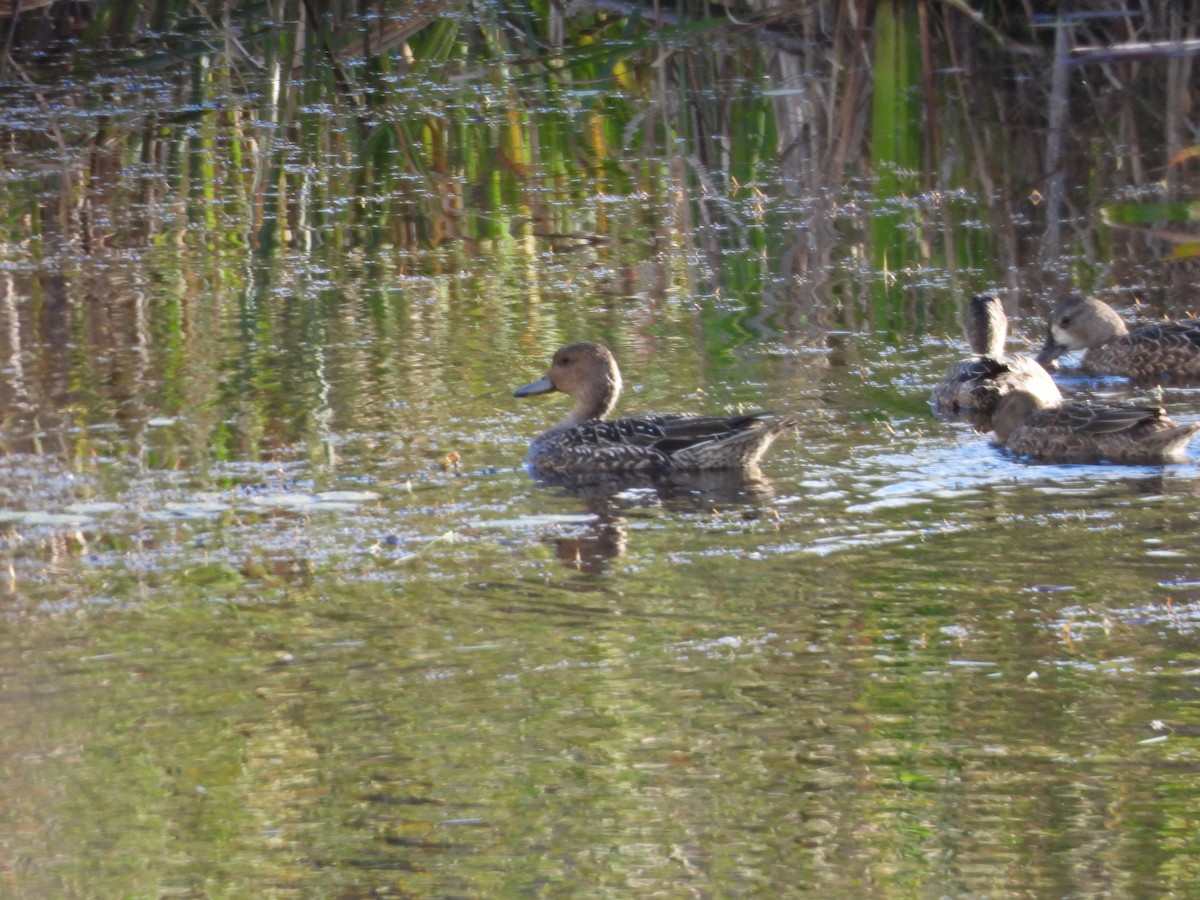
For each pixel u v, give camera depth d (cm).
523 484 1466
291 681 1047
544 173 2725
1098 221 2422
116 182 2627
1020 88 2947
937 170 2689
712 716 997
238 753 956
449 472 1490
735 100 3033
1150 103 2894
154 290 2109
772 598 1177
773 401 1711
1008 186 2600
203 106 3012
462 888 828
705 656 1078
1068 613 1140
